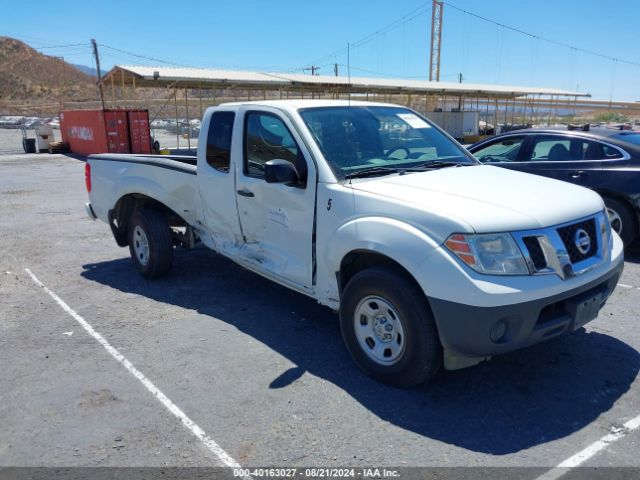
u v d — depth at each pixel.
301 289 4.46
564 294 3.39
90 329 4.92
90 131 25.95
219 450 3.16
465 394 3.72
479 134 44.19
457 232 3.29
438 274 3.30
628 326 4.82
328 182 4.06
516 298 3.21
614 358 4.22
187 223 5.91
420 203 3.55
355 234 3.76
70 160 24.14
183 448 3.19
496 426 3.35
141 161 6.05
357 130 4.58
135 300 5.65
